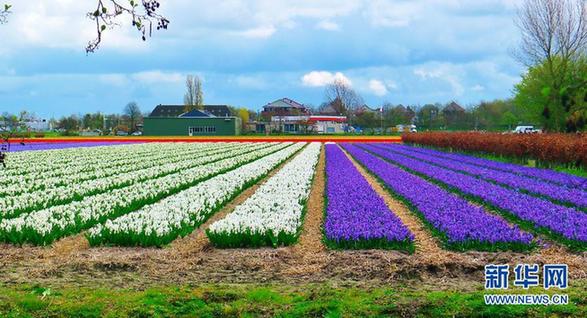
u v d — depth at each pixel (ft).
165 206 62.80
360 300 32.35
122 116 465.47
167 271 39.83
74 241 49.60
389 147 216.95
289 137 302.04
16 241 47.73
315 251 45.42
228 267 40.78
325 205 68.23
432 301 31.76
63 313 31.12
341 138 287.69
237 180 89.30
